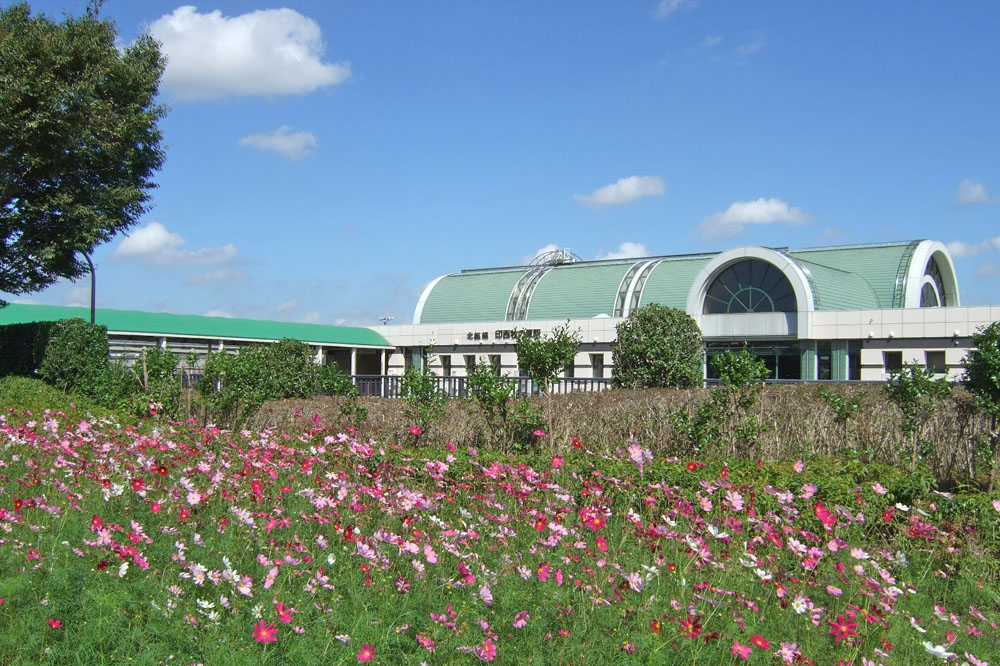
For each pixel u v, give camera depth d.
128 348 30.88
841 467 8.49
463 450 10.28
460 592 5.19
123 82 22.52
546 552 5.85
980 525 6.65
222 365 14.98
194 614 4.55
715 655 4.53
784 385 12.66
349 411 13.57
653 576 5.36
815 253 41.44
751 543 6.35
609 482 8.21
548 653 4.44
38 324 20.64
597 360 37.12
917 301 37.12
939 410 9.94
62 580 4.65
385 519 6.81
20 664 4.03
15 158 20.98
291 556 5.34
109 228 22.78
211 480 7.40
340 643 4.32
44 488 7.06
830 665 4.66
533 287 44.22
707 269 33.91
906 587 5.73
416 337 43.19
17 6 21.47
